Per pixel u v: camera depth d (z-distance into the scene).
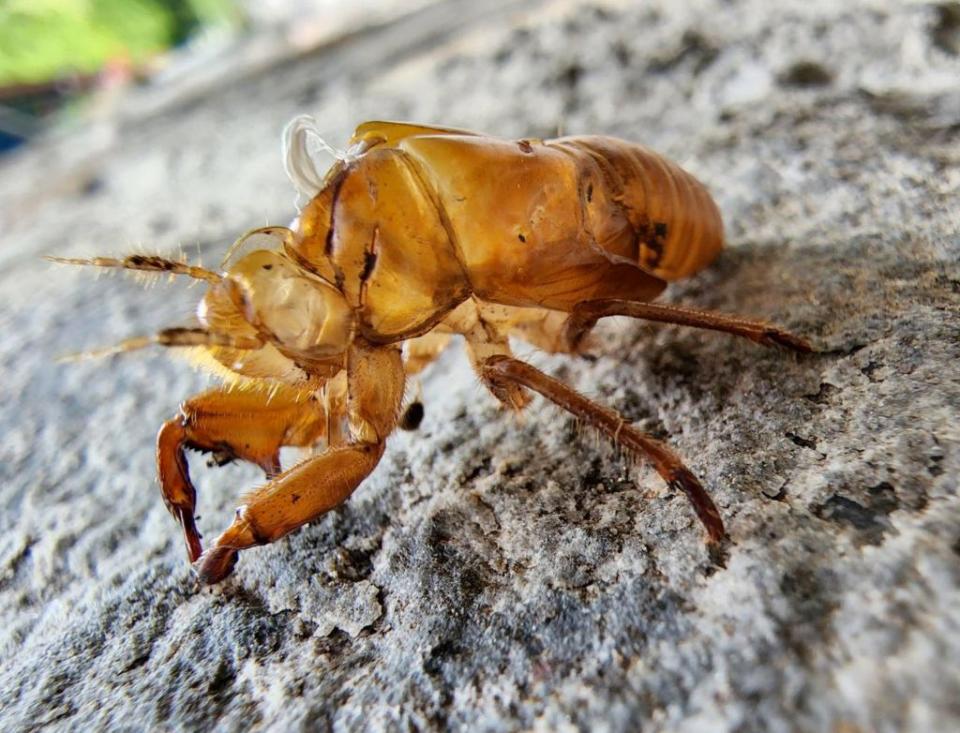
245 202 0.10
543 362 0.05
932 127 0.05
